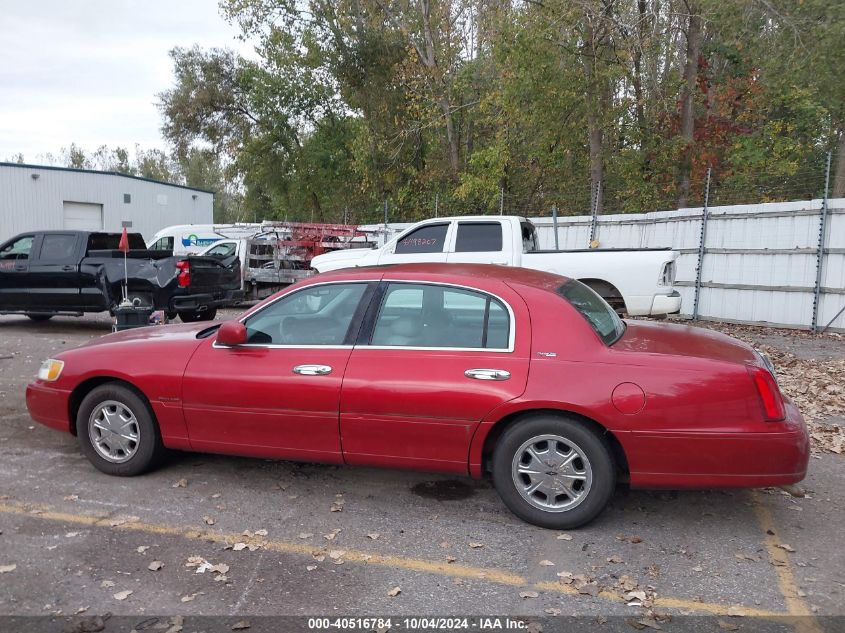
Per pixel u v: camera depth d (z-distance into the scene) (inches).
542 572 136.9
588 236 600.1
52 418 191.0
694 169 846.5
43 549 144.0
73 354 190.2
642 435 145.1
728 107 912.3
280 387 165.9
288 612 121.4
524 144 800.9
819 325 455.8
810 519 164.4
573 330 155.2
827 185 445.1
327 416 163.2
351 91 1062.4
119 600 124.4
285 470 194.4
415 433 157.9
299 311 173.3
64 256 450.3
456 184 959.6
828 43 591.2
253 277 626.2
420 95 967.6
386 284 169.2
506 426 156.4
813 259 456.1
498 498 175.0
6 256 462.0
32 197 1214.9
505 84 721.0
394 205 1058.1
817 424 243.9
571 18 646.5
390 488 181.9
